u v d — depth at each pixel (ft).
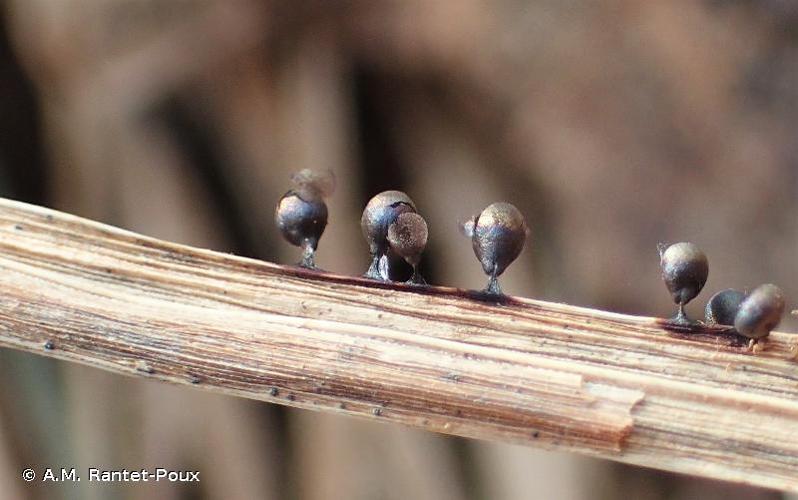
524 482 0.29
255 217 0.30
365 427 0.29
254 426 0.28
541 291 0.31
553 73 0.30
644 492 0.30
